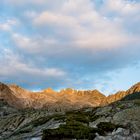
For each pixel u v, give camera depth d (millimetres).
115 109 73625
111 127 56031
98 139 52500
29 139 57406
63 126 56719
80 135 52719
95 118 67375
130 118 62594
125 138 54219
